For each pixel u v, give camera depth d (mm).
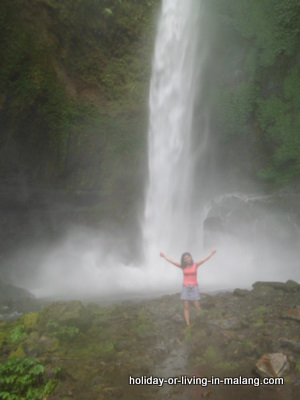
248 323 6035
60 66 15516
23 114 13508
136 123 17828
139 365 4703
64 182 15414
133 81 18328
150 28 19047
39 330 6195
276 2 18281
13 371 4355
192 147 19328
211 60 19359
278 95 18625
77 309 6496
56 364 4883
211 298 7766
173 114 19000
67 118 15203
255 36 18688
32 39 14039
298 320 6062
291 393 3932
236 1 18859
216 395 3959
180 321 6441
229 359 4832
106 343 5613
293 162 18062
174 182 18766
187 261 6594
